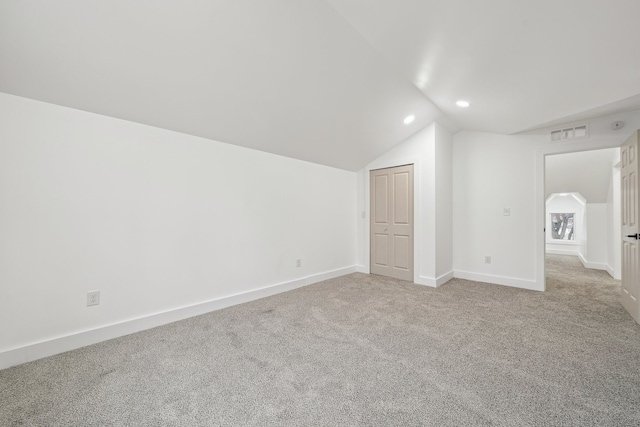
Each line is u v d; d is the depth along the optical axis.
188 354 1.98
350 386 1.61
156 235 2.52
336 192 4.43
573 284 3.89
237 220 3.12
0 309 1.81
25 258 1.90
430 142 3.82
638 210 2.51
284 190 3.64
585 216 5.18
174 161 2.63
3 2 1.38
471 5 1.51
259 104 2.61
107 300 2.24
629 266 2.72
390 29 1.88
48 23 1.52
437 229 3.83
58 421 1.34
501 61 2.06
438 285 3.81
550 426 1.30
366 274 4.55
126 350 2.04
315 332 2.34
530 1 1.40
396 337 2.24
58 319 2.02
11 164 1.85
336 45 2.15
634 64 1.93
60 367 1.81
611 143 3.06
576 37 1.67
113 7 1.53
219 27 1.78
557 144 3.45
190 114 2.49
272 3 1.71
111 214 2.26
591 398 1.49
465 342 2.15
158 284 2.53
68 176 2.07
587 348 2.04
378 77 2.63
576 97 2.58
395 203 4.26
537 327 2.42
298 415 1.38
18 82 1.79
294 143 3.43
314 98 2.72
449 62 2.19
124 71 1.92
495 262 3.92
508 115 3.15
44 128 1.97
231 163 3.08
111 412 1.40
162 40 1.77
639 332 2.31
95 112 2.18
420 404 1.46
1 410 1.41
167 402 1.48
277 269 3.54
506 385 1.61
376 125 3.51
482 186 4.02
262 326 2.47
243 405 1.45
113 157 2.28
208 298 2.87
